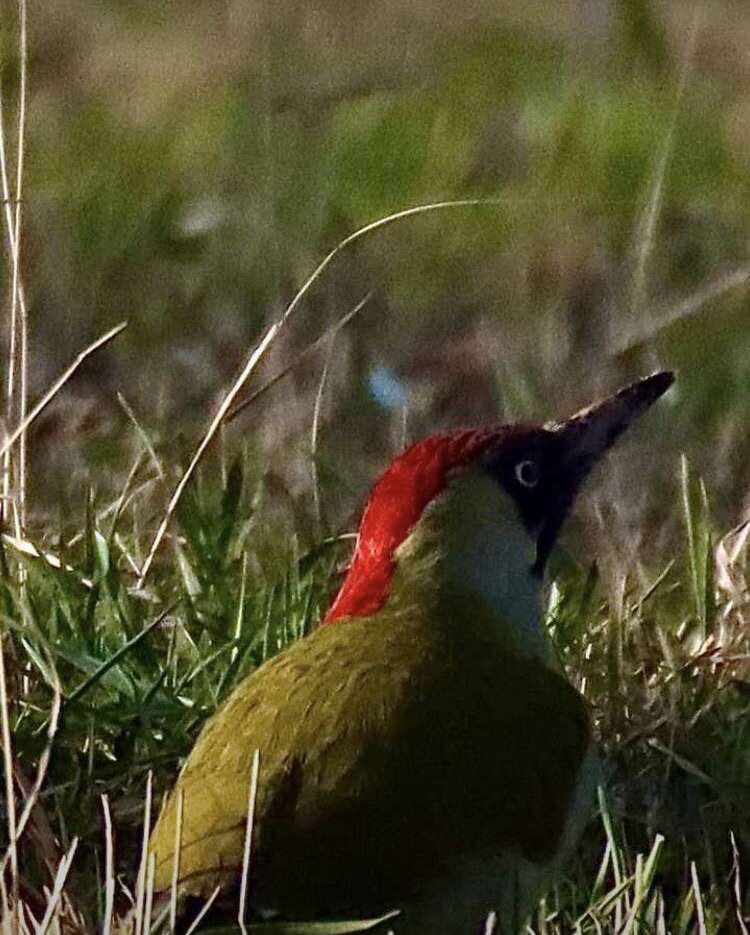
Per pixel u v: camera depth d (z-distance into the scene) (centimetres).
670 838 993
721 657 1077
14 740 973
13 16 1631
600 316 1612
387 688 834
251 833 795
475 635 875
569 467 930
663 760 1028
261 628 1052
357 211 1817
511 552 909
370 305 1636
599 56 2091
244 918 788
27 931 838
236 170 1856
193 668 1031
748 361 1508
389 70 2111
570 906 943
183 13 2253
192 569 1098
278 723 827
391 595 888
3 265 1608
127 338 1560
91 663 1010
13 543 1069
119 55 2150
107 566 1070
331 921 793
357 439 1419
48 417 1366
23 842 930
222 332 1572
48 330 1562
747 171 1872
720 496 1359
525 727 845
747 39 2178
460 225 1791
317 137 1923
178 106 2022
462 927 820
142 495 1198
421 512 894
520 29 2255
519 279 1678
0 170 1126
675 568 1216
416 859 807
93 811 973
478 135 1978
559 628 1081
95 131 1972
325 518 1211
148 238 1706
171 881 805
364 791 809
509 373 1468
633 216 1797
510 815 829
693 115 1989
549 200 1833
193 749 884
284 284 1630
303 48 2156
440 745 824
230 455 1300
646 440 1419
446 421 1480
